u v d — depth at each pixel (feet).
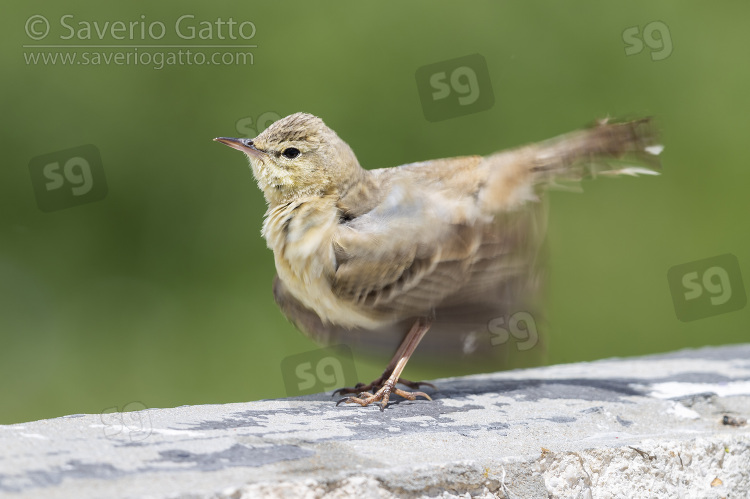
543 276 29.73
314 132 31.68
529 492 22.04
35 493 17.39
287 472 19.54
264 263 60.39
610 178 63.87
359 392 30.48
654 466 24.02
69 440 20.86
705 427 27.45
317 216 30.83
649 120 28.17
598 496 23.08
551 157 28.58
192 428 22.84
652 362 38.93
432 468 20.67
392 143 62.18
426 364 32.04
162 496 17.46
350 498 19.47
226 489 18.10
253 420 24.57
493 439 24.13
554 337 62.34
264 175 32.50
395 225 29.63
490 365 31.30
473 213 29.25
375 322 30.71
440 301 29.73
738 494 25.43
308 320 33.09
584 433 25.45
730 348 44.57
